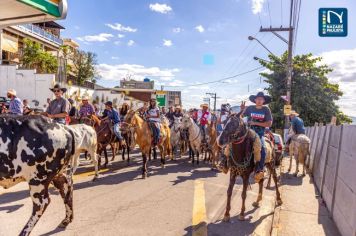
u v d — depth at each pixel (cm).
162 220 629
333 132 916
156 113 1184
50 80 2977
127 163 1279
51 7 704
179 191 861
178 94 5484
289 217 675
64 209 659
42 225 569
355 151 600
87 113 1230
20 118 482
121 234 549
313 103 3234
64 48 4656
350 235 528
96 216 629
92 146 926
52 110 801
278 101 3284
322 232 594
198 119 1498
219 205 759
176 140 1518
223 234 579
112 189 844
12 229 544
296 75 3275
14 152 460
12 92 1068
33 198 487
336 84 3347
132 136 1016
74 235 535
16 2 649
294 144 1236
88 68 4891
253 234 584
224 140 630
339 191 657
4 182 470
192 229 590
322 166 969
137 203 729
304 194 897
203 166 1312
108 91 3831
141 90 5084
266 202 798
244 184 662
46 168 491
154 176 1050
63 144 511
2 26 814
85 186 863
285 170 1324
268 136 817
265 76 3409
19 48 3878
